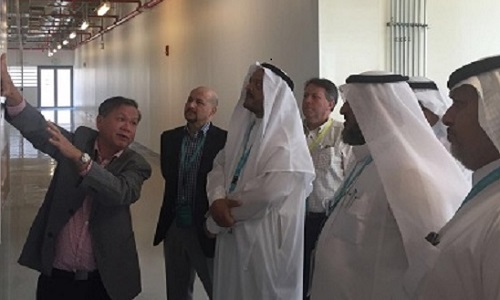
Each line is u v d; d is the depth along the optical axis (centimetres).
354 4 588
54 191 241
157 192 919
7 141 340
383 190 191
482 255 132
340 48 584
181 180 346
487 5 642
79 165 223
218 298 288
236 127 297
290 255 277
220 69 900
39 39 3022
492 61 141
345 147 342
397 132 190
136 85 1602
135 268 246
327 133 350
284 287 278
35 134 234
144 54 1485
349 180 214
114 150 246
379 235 190
